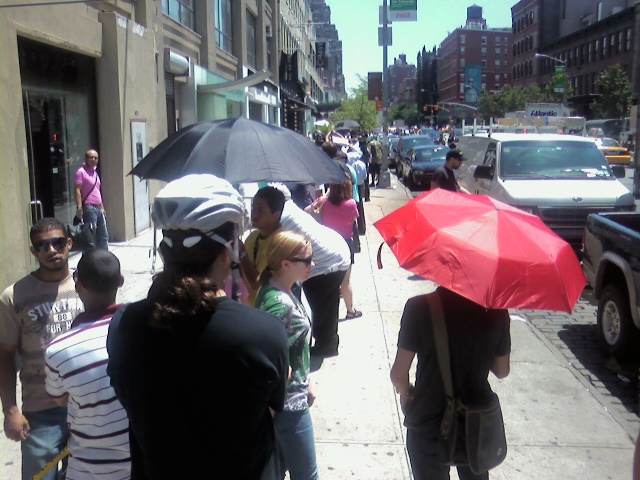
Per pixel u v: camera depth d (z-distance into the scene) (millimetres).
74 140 11055
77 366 2471
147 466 1870
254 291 4082
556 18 85375
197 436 1823
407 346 2957
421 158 23656
